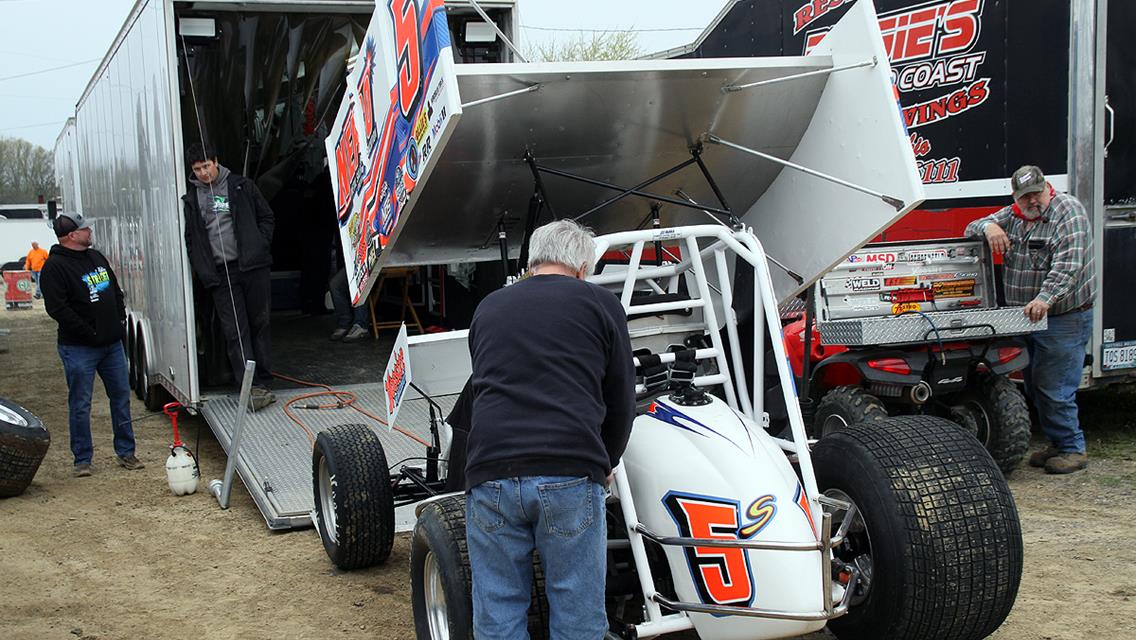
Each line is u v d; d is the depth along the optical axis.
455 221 4.82
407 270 10.01
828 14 8.20
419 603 3.72
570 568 2.93
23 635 4.42
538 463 2.89
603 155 4.38
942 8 7.43
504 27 7.63
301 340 9.91
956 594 3.24
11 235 42.12
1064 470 6.58
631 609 4.09
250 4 7.26
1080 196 6.87
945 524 3.25
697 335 4.26
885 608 3.32
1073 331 6.42
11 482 6.64
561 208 4.82
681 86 4.01
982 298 6.67
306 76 8.82
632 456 3.51
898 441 3.46
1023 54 7.00
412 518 5.55
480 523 2.98
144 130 8.34
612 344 3.04
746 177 4.64
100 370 7.39
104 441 8.56
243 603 4.79
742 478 3.22
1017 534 3.32
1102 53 6.83
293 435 6.80
